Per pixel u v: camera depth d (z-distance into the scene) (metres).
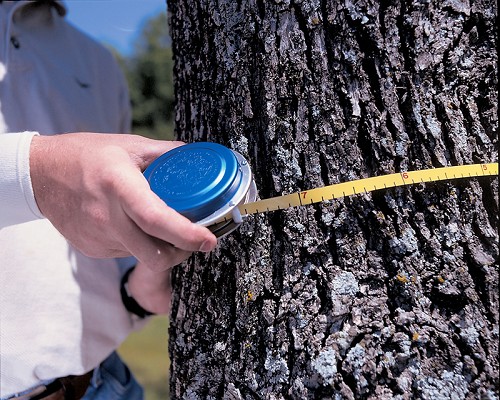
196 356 1.21
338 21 1.09
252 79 1.16
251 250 1.14
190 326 1.23
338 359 1.02
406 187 1.06
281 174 1.12
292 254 1.10
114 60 1.98
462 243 1.03
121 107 1.99
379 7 1.08
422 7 1.07
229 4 1.20
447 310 1.02
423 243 1.04
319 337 1.05
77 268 1.55
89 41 1.88
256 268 1.13
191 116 1.30
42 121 1.56
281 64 1.12
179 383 1.25
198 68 1.27
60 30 1.75
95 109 1.77
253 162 1.16
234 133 1.18
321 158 1.09
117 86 1.96
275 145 1.13
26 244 1.46
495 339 1.00
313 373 1.03
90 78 1.80
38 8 1.69
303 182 1.10
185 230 0.96
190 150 1.11
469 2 1.08
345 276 1.06
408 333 1.01
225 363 1.15
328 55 1.10
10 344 1.44
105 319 1.61
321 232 1.08
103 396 1.70
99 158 1.02
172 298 1.35
